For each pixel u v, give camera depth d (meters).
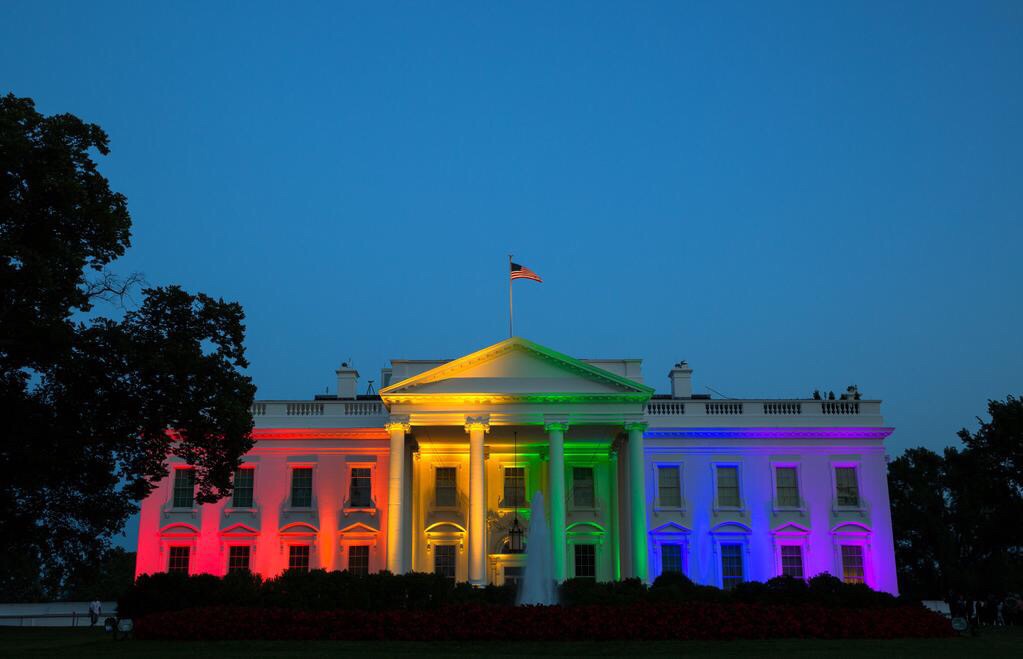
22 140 32.81
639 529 47.34
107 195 37.25
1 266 32.59
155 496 53.38
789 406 55.78
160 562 52.62
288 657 25.72
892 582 53.25
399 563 47.06
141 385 37.56
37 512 37.62
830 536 53.81
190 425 38.66
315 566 52.50
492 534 53.38
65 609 52.84
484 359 49.81
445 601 34.31
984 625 43.34
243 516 53.28
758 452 54.94
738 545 53.66
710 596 35.97
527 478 54.38
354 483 53.75
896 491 73.62
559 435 48.53
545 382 49.44
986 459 59.09
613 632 29.66
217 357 39.88
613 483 53.62
